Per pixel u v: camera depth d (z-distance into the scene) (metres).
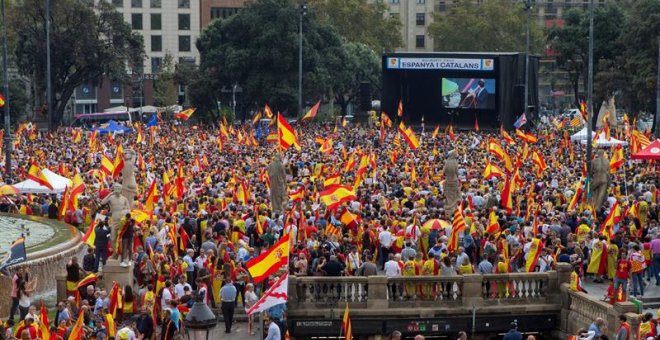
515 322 49.44
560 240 61.03
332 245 58.41
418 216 64.62
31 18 196.38
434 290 56.25
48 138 141.62
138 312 53.28
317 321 55.41
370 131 154.75
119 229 57.19
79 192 74.75
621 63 182.88
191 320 44.09
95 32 196.62
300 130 154.25
